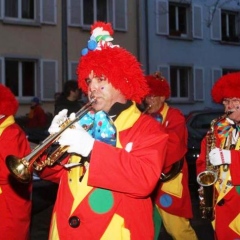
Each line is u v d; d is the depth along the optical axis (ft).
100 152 9.47
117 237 9.88
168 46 69.97
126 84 10.34
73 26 62.13
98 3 65.36
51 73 61.05
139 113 10.44
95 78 10.43
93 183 9.55
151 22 68.33
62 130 9.49
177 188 18.10
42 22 60.23
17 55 58.90
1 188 13.06
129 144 9.94
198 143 34.32
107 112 10.41
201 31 73.31
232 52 77.05
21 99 59.36
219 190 14.14
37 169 10.19
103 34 10.69
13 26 58.65
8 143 12.92
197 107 73.26
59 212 10.26
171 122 18.62
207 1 73.82
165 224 18.72
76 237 9.94
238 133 14.23
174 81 72.02
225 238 14.11
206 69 74.18
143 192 9.64
